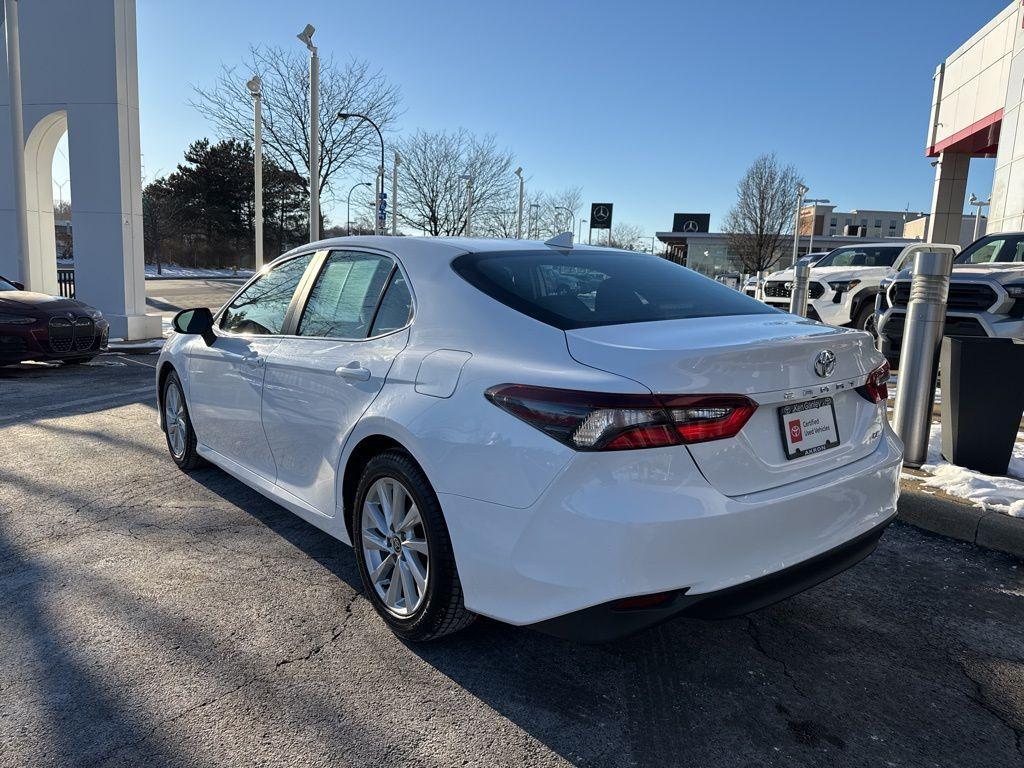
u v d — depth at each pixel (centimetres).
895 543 382
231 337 404
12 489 448
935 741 225
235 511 412
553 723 230
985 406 452
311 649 270
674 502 205
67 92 1255
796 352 234
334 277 343
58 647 268
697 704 242
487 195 3991
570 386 215
